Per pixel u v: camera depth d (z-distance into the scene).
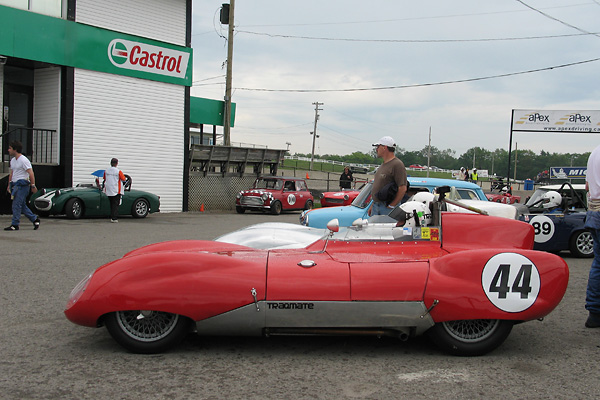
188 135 18.48
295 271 3.61
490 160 112.56
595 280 4.56
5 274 6.27
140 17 16.77
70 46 15.00
